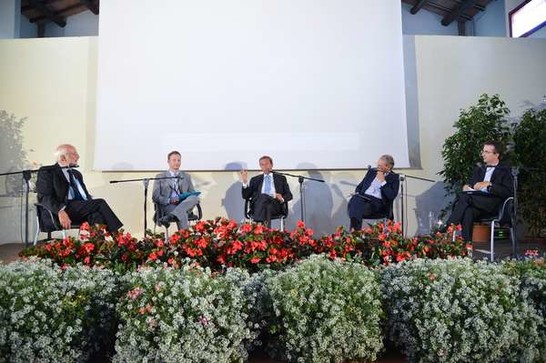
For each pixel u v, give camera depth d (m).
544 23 5.71
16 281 1.52
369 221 4.73
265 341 1.85
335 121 4.72
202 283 1.60
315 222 4.73
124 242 2.12
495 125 4.45
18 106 4.75
